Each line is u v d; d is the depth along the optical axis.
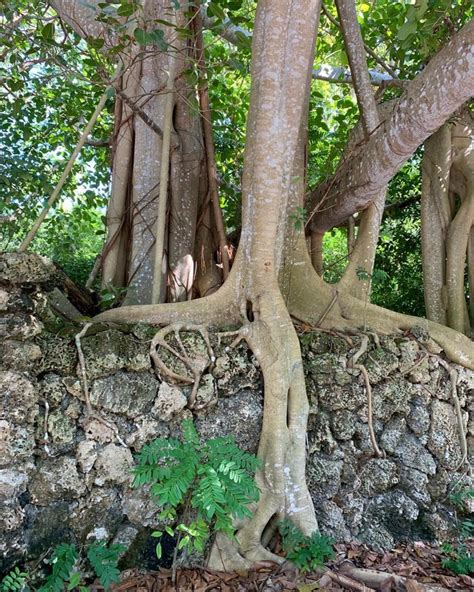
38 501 3.12
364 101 5.05
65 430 3.24
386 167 4.54
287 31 3.88
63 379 3.31
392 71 6.43
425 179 5.83
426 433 4.49
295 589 3.12
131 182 5.10
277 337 3.88
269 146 3.91
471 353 4.74
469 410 4.72
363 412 4.26
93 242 10.23
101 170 7.58
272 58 3.86
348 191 5.04
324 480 4.02
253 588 3.14
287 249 4.68
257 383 3.94
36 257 3.24
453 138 5.68
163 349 3.69
